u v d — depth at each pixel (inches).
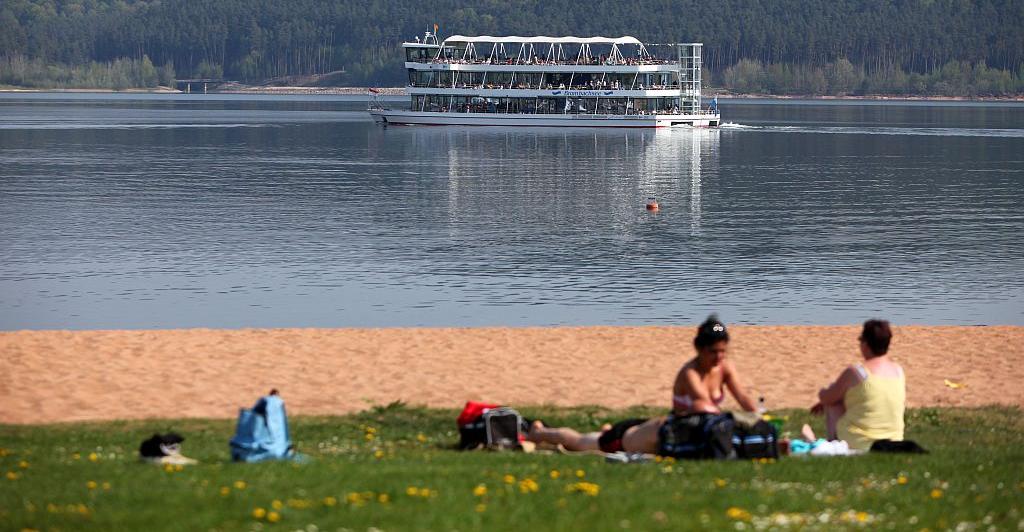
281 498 1155.3
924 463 1368.1
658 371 2218.3
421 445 1595.7
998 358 2379.4
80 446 1557.6
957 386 2113.7
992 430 1765.5
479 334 2583.7
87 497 1169.4
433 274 4188.0
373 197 6939.0
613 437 1432.1
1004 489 1230.9
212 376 2121.1
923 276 4173.2
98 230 5275.6
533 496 1157.7
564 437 1480.1
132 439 1616.6
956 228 5511.8
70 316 3425.2
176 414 1839.3
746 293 3836.1
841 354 2388.0
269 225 5541.3
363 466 1341.0
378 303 3641.7
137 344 2384.4
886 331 1498.5
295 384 2076.8
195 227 5428.2
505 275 4178.2
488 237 5226.4
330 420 1784.0
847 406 1503.4
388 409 1866.4
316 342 2456.9
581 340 2524.6
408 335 2564.0
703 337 1391.5
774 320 3405.5
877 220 5836.6
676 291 3860.7
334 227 5497.1
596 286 3954.2
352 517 1074.7
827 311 3553.2
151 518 1076.5
